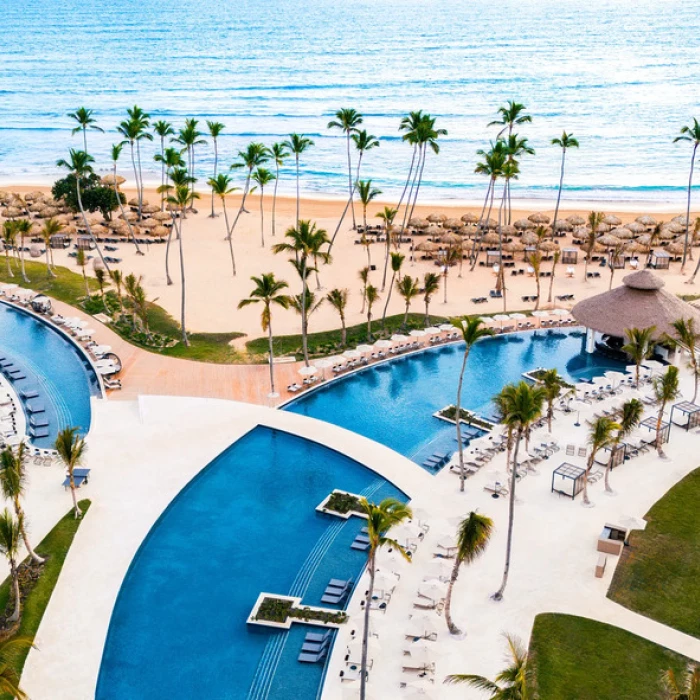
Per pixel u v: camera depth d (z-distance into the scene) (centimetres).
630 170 14175
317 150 15525
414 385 6000
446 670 3244
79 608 3628
